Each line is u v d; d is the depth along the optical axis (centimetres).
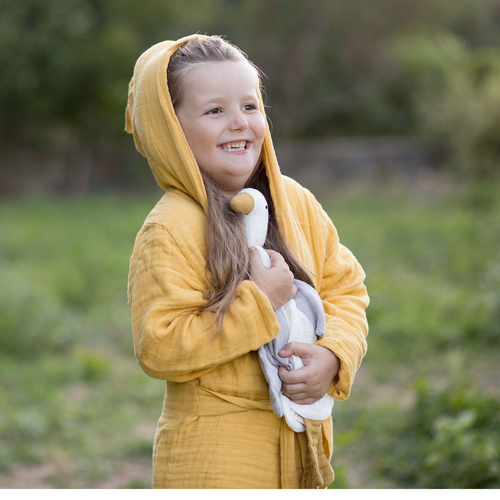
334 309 300
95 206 2683
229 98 274
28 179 3212
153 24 3238
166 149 276
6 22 2905
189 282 264
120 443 730
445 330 1031
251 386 272
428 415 673
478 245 1662
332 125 3684
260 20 3612
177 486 268
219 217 271
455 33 4300
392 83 3581
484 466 546
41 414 789
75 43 2988
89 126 3177
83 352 1032
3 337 1046
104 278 1494
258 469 267
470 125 2606
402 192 2623
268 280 268
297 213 316
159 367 260
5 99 3003
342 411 765
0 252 1736
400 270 1533
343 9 3528
